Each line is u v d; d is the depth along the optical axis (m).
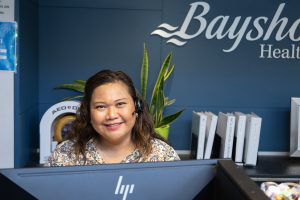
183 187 0.64
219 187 0.63
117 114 0.95
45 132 1.89
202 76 2.21
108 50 2.17
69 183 0.60
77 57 2.16
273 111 2.25
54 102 2.19
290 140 2.08
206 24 2.17
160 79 2.00
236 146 1.94
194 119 2.09
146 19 2.15
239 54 2.20
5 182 0.59
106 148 1.06
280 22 2.17
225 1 2.15
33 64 2.02
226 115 1.96
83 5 2.12
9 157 1.73
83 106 1.04
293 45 2.20
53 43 2.14
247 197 0.50
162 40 2.18
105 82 0.97
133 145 1.08
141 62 2.19
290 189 1.15
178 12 2.15
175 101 2.23
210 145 1.96
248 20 2.17
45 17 2.12
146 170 0.63
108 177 0.61
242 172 0.59
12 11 1.64
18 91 1.71
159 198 0.63
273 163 2.06
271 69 2.22
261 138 2.27
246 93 2.24
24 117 1.84
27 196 0.60
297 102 2.01
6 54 1.66
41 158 1.89
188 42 2.18
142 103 1.08
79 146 1.06
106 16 2.14
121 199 0.62
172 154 1.09
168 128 2.00
